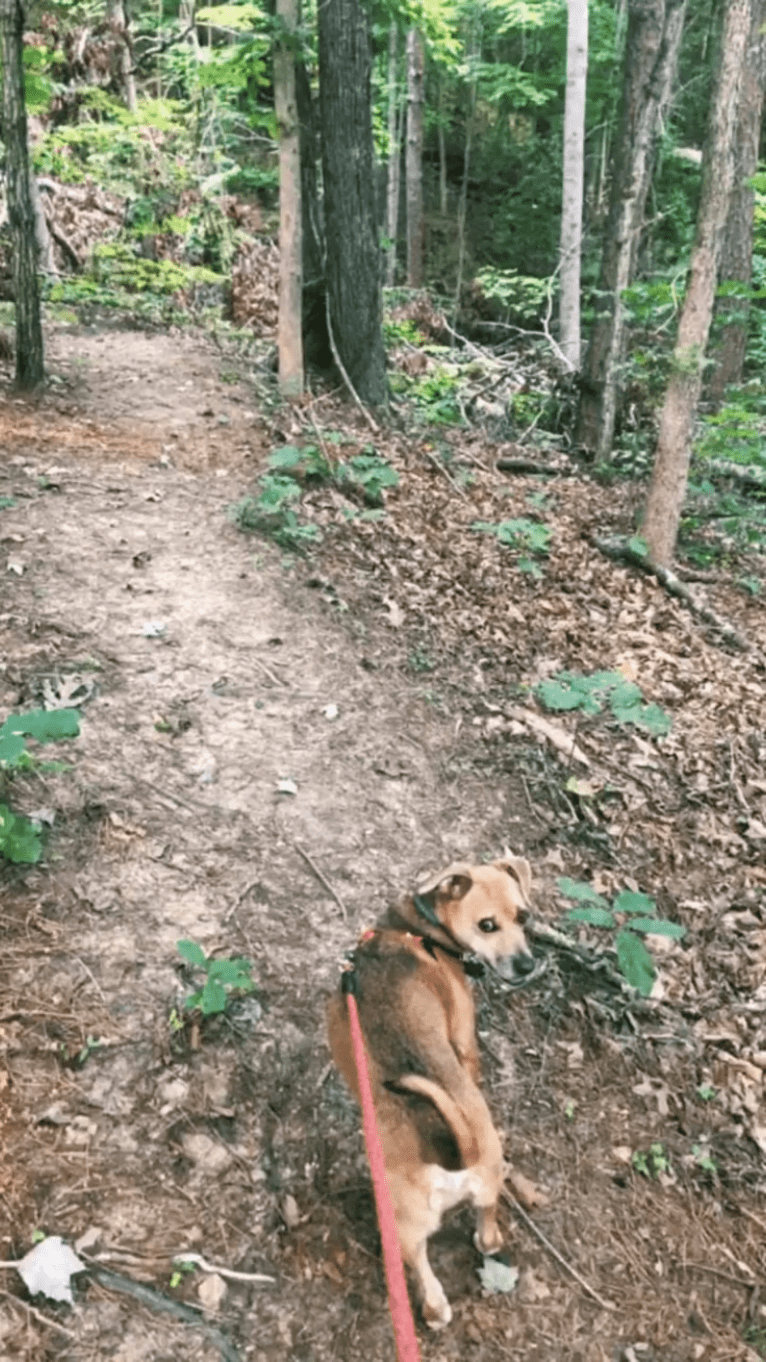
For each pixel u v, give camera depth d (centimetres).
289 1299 262
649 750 543
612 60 2041
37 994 327
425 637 607
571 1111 333
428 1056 262
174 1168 287
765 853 475
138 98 1772
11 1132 285
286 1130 304
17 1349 237
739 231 1313
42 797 407
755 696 618
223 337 1303
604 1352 265
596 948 404
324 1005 348
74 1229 265
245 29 999
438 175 2492
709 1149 329
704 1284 288
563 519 847
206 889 386
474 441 1035
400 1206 250
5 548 594
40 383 909
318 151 1049
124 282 1432
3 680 471
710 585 798
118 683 492
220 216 1573
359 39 945
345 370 1038
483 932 291
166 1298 254
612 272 1009
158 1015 329
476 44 2223
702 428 1020
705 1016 380
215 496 728
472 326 1875
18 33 793
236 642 551
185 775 445
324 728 498
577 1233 295
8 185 852
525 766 506
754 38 1241
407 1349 189
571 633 652
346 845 429
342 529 714
